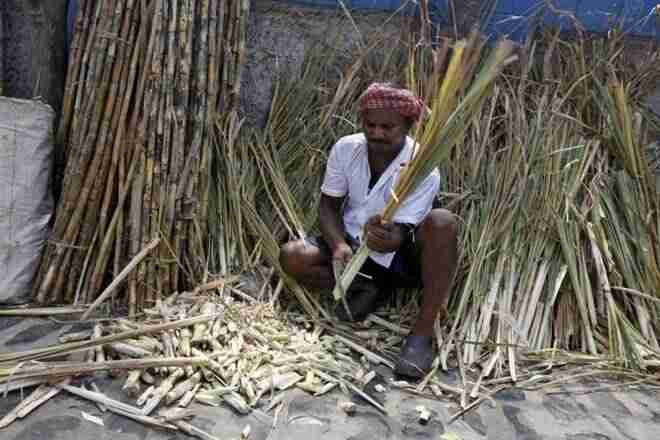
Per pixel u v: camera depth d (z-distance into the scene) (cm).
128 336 192
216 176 255
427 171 188
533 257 246
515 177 262
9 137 223
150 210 227
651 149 292
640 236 254
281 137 283
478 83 182
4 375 176
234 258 247
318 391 189
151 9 220
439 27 292
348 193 230
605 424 190
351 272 201
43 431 161
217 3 234
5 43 240
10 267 226
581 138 276
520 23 297
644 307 242
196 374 184
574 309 242
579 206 264
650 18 301
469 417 187
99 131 225
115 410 170
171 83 223
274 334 212
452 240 204
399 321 237
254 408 180
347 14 282
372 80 286
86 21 230
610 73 288
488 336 230
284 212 264
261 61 289
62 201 228
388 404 189
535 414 192
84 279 232
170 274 233
